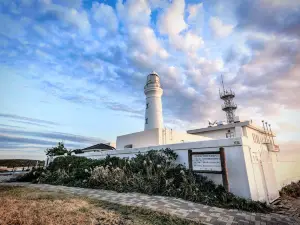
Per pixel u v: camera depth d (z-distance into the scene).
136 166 10.20
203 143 8.82
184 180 7.80
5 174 20.67
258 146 8.88
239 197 6.74
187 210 5.86
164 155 10.19
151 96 20.58
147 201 6.91
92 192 8.75
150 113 19.97
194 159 8.41
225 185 7.15
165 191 7.91
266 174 8.43
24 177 14.62
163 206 6.26
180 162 9.66
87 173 11.76
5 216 4.83
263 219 5.21
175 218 5.07
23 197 7.43
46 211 5.36
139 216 5.22
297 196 8.93
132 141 15.79
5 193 8.44
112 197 7.60
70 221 4.63
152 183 8.55
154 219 5.00
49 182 12.65
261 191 7.55
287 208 6.57
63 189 9.76
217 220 5.06
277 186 9.23
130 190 8.68
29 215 4.99
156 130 13.81
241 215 5.50
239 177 7.30
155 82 20.80
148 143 14.24
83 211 5.51
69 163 14.67
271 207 6.44
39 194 8.10
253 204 6.20
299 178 12.35
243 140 7.60
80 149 23.77
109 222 4.69
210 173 7.79
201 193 7.10
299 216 5.57
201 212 5.69
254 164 7.82
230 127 20.50
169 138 14.34
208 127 22.14
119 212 5.53
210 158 8.00
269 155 9.46
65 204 6.18
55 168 14.73
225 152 7.95
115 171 10.31
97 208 5.90
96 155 15.70
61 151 21.77
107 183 9.80
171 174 8.78
